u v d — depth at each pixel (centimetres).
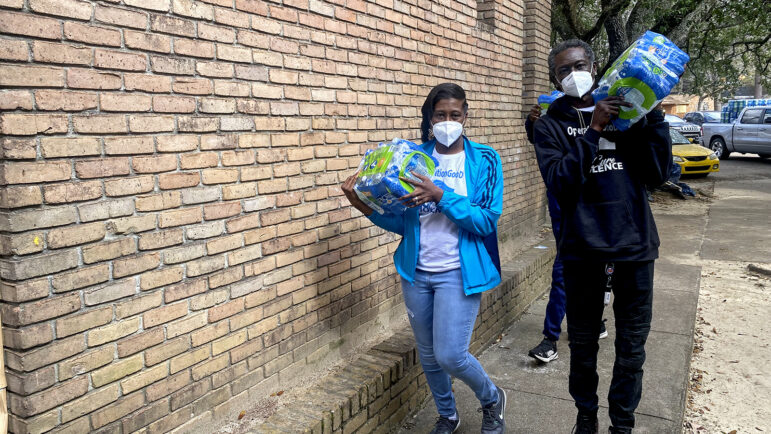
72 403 198
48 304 189
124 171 211
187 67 233
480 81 521
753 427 338
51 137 187
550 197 368
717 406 364
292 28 289
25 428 187
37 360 187
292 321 301
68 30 190
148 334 224
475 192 272
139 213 217
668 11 938
